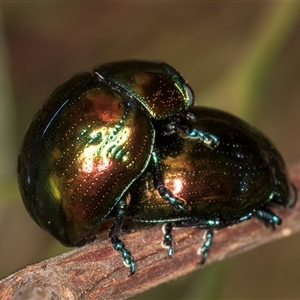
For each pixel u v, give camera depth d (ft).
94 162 0.22
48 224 0.22
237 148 0.23
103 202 0.22
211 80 0.28
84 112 0.22
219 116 0.23
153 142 0.22
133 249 0.22
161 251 0.22
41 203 0.22
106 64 0.23
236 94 0.26
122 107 0.22
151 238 0.22
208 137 0.23
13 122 0.26
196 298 0.25
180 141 0.23
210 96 0.26
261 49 0.26
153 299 0.26
